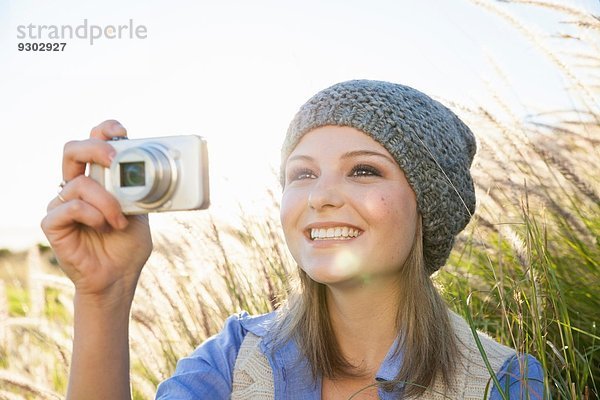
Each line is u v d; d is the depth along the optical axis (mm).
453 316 2182
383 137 1981
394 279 2006
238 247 3516
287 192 1995
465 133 2449
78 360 1620
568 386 1949
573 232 3270
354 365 2004
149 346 3467
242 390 2004
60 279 3996
